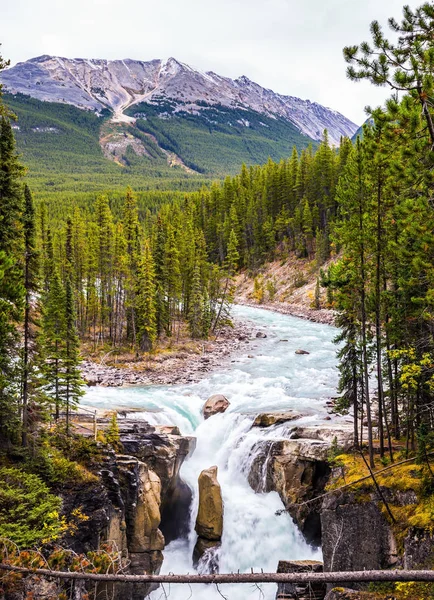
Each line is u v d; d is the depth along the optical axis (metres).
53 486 22.66
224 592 25.89
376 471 23.72
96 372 52.12
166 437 30.69
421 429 21.83
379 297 24.59
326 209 103.44
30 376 23.41
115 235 67.31
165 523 30.86
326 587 22.66
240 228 122.56
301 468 29.28
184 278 79.44
